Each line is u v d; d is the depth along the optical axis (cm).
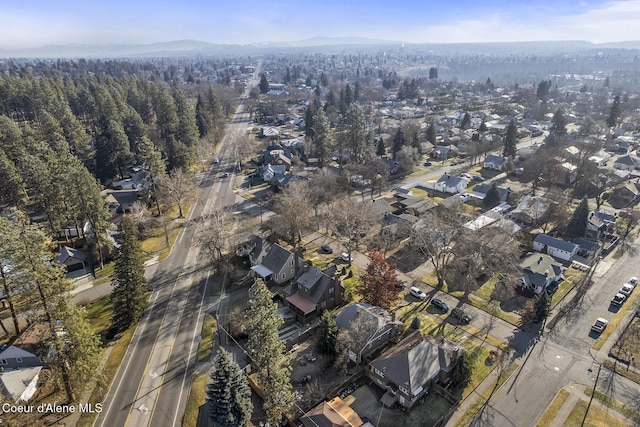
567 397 3862
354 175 10125
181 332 4956
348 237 6888
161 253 6969
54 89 13875
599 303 5316
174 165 9794
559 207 7425
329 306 5325
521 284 5647
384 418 3734
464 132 14512
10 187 7269
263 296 3519
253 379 4138
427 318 5109
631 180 9388
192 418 3762
